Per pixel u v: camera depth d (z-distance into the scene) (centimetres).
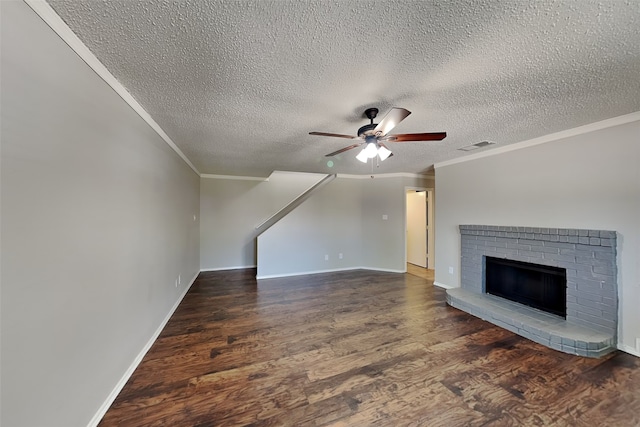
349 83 180
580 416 162
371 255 603
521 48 141
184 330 283
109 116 170
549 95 196
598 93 193
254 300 385
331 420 159
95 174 155
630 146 234
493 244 353
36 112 112
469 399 177
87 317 147
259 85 183
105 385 165
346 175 603
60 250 126
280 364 219
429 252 614
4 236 98
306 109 223
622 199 239
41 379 115
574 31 127
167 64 158
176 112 230
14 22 100
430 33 129
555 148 288
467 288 392
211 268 587
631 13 114
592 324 254
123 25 124
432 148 351
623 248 238
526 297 322
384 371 209
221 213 596
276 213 634
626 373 204
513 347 246
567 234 272
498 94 195
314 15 117
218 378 199
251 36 132
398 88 186
